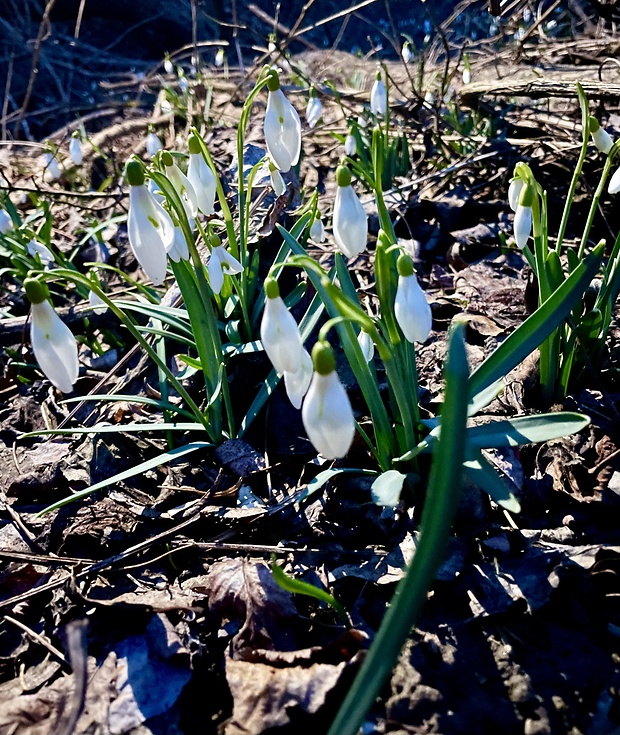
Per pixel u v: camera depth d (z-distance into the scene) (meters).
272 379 0.24
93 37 1.46
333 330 0.27
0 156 0.68
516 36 0.68
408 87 0.68
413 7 1.42
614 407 0.21
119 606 0.17
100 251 0.39
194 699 0.15
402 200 0.40
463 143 0.47
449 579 0.17
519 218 0.19
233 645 0.16
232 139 0.52
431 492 0.11
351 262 0.34
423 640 0.15
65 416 0.26
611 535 0.17
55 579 0.19
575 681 0.14
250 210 0.31
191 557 0.19
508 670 0.14
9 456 0.24
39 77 1.28
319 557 0.18
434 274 0.33
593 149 0.37
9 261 0.40
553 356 0.21
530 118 0.45
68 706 0.15
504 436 0.16
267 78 0.21
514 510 0.14
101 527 0.20
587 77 0.43
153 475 0.22
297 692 0.14
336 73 0.82
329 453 0.14
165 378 0.25
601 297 0.22
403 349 0.18
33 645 0.17
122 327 0.32
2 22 1.20
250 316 0.27
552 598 0.16
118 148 0.65
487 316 0.28
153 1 1.40
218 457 0.22
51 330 0.16
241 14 1.42
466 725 0.14
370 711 0.14
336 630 0.16
